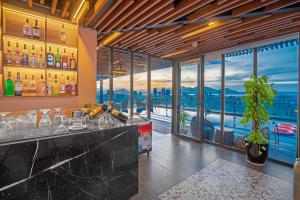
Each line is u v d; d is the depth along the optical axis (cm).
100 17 307
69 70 326
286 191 290
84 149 175
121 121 232
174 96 694
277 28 357
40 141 148
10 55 268
